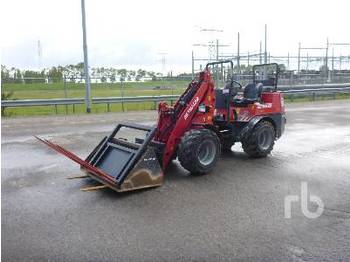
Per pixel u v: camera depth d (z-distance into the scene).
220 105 8.29
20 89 23.58
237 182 6.77
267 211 5.41
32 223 5.06
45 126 14.30
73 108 19.89
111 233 4.73
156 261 4.07
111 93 26.48
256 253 4.23
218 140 7.28
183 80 27.64
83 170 7.16
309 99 27.64
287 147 9.94
